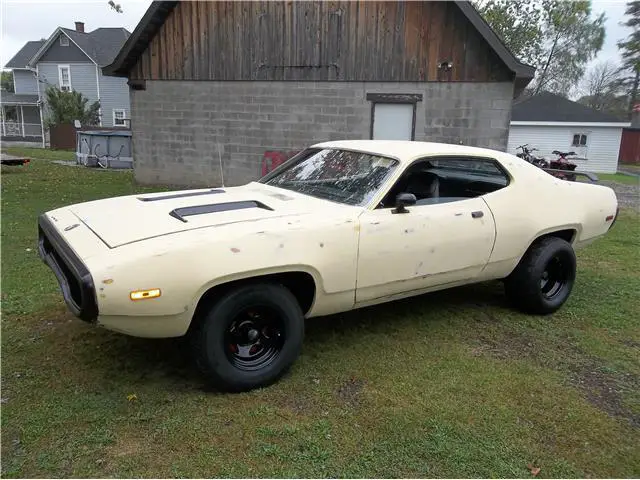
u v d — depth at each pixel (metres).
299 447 2.76
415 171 3.97
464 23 10.93
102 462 2.58
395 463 2.67
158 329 2.97
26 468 2.52
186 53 13.15
